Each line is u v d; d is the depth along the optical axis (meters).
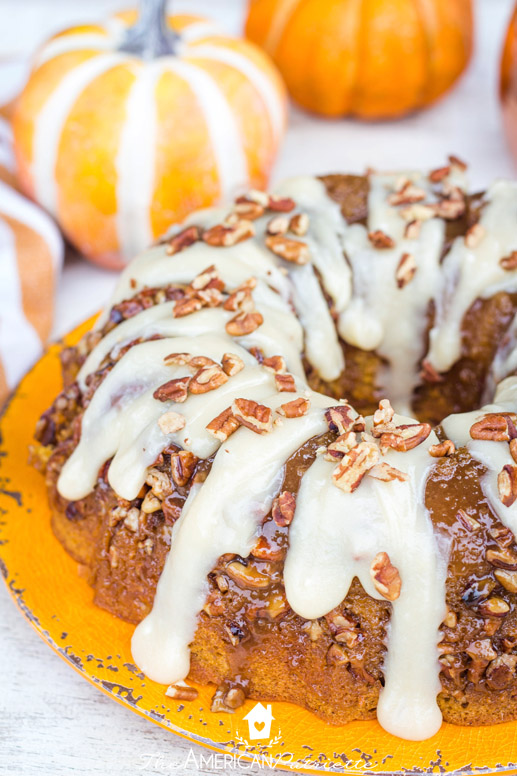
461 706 0.42
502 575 0.41
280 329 0.47
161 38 0.59
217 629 0.43
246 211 0.50
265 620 0.42
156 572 0.43
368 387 0.52
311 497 0.41
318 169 0.66
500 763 0.41
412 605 0.41
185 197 0.58
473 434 0.42
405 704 0.42
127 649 0.44
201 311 0.46
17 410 0.51
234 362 0.44
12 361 0.54
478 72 0.78
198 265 0.48
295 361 0.46
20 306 0.55
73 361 0.49
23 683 0.45
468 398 0.51
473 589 0.41
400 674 0.41
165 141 0.57
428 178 0.52
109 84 0.57
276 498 0.42
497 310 0.49
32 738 0.43
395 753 0.41
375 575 0.40
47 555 0.46
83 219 0.58
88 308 0.59
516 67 0.63
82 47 0.59
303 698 0.43
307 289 0.49
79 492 0.45
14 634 0.46
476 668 0.41
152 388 0.44
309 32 0.66
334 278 0.50
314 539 0.41
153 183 0.57
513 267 0.49
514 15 0.63
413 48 0.65
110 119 0.57
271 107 0.60
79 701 0.44
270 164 0.61
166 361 0.44
